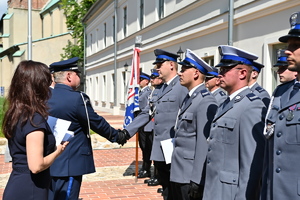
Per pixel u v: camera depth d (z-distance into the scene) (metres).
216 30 10.37
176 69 4.66
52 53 43.00
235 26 9.55
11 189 2.59
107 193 5.83
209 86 5.30
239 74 2.91
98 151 10.02
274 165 2.27
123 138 4.33
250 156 2.64
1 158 9.05
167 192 4.72
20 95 2.61
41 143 2.56
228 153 2.82
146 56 16.81
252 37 8.80
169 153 4.09
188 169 3.62
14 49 44.31
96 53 27.77
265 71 8.21
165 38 14.20
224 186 2.79
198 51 11.61
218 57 10.29
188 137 3.65
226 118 2.86
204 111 3.44
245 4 8.86
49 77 2.76
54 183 3.51
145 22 16.64
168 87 4.61
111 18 23.56
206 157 3.29
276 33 7.90
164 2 14.28
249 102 2.77
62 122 2.94
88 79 32.03
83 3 32.94
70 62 3.68
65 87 3.61
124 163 8.32
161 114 4.54
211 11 10.60
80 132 3.61
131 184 6.39
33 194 2.61
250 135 2.67
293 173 2.16
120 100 21.80
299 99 2.21
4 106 2.69
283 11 7.66
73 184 3.57
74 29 34.47
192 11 11.85
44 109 2.65
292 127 2.19
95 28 28.70
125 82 20.83
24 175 2.60
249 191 2.60
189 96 3.79
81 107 3.54
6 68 47.25
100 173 7.28
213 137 2.96
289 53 2.22
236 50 2.91
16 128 2.57
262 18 8.39
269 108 2.45
